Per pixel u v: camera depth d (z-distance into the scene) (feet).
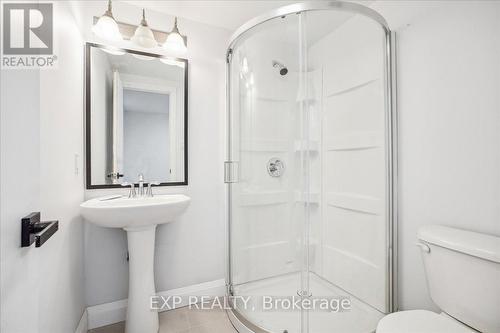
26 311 2.40
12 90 2.26
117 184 5.28
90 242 5.01
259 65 5.37
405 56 4.72
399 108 4.82
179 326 5.06
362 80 5.08
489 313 2.92
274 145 5.36
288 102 5.18
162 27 5.80
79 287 4.57
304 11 4.55
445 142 4.09
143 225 4.42
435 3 4.23
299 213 5.14
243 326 4.77
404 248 4.73
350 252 5.25
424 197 4.40
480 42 3.65
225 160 6.44
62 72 3.73
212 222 6.30
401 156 4.79
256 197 5.54
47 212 3.06
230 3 5.49
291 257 5.14
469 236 3.44
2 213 2.04
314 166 5.16
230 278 5.82
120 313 5.18
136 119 5.51
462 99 3.86
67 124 3.94
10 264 2.12
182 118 5.94
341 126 5.25
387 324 3.04
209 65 6.30
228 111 6.01
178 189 5.92
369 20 4.72
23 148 2.40
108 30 4.75
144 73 5.59
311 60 4.93
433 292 3.59
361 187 5.16
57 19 3.54
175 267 5.86
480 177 3.66
